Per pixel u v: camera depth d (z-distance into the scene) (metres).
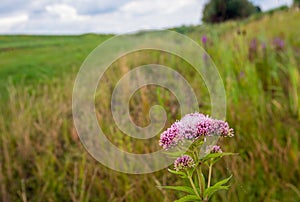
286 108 3.90
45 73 8.12
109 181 3.25
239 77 4.42
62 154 3.97
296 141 3.21
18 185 3.53
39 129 4.30
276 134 3.37
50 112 4.81
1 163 3.79
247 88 4.20
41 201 3.25
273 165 3.04
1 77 8.13
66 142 4.11
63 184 3.45
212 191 1.25
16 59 9.96
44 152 3.98
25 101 5.30
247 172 2.91
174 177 2.97
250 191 2.79
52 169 3.60
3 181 3.48
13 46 11.98
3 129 4.34
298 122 3.61
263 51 4.95
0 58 10.31
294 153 3.04
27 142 3.97
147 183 3.03
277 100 4.12
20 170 3.62
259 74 4.54
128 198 2.97
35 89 6.78
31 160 3.90
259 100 3.98
